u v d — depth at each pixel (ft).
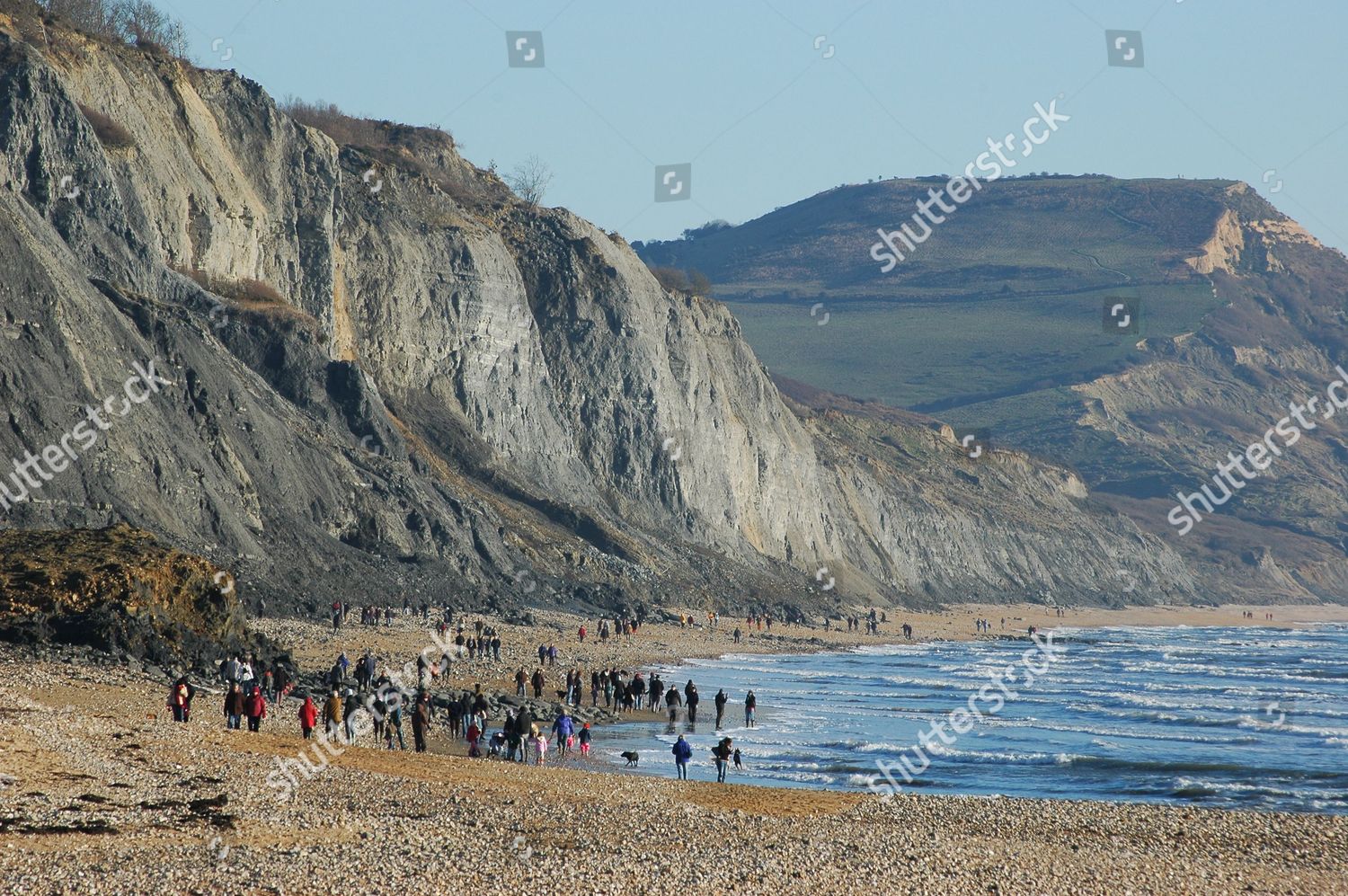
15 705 106.73
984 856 91.20
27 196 272.72
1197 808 118.52
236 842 73.97
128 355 253.24
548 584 338.13
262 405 299.58
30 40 299.99
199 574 160.45
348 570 276.21
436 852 76.38
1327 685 299.17
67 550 159.02
